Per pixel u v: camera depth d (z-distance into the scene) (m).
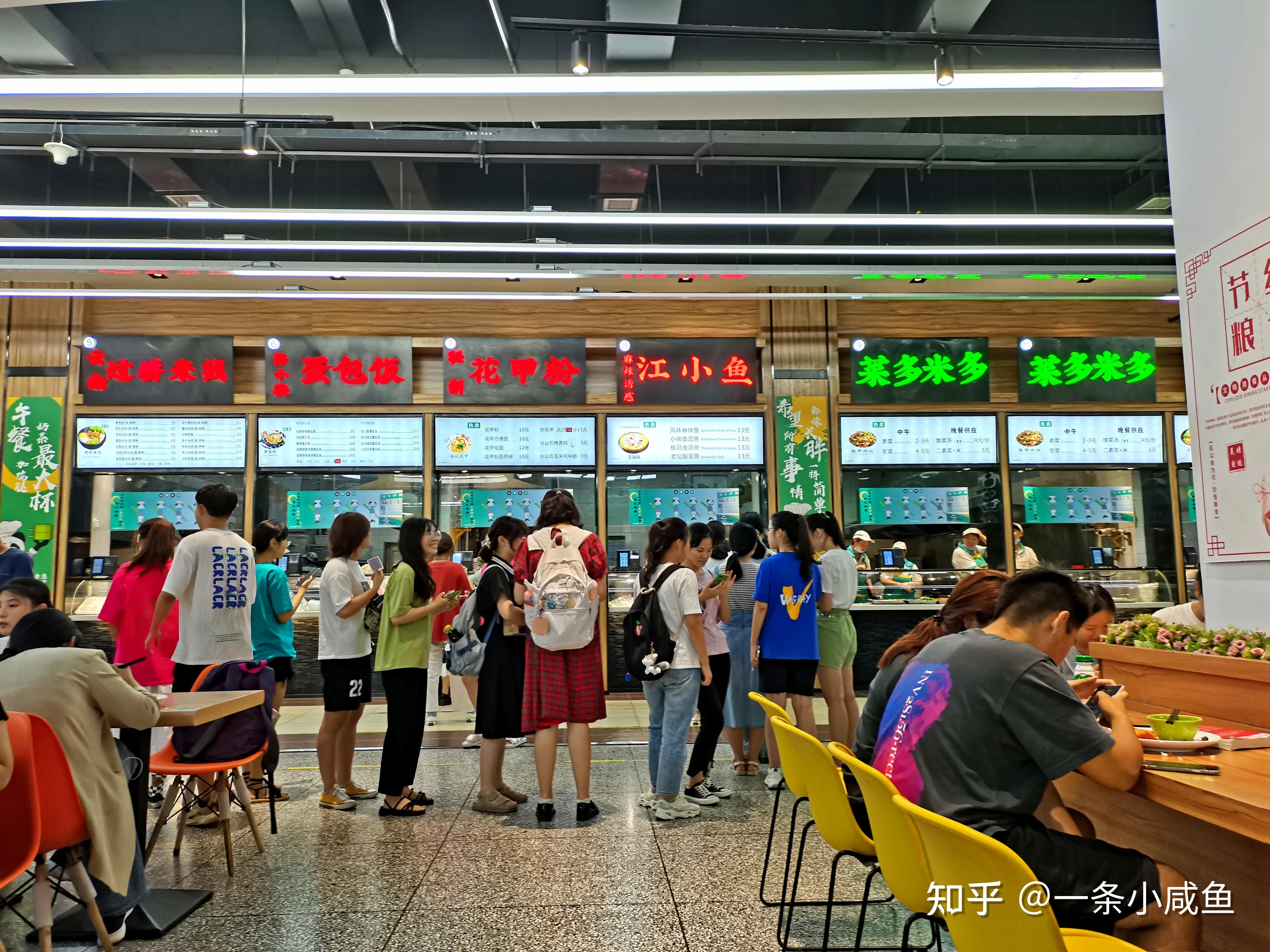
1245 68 3.08
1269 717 2.40
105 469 8.26
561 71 5.94
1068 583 2.21
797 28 5.46
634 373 8.62
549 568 4.18
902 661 2.77
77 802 2.58
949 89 3.92
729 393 8.66
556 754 5.53
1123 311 9.00
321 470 8.45
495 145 6.81
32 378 8.24
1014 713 2.01
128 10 5.64
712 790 4.62
